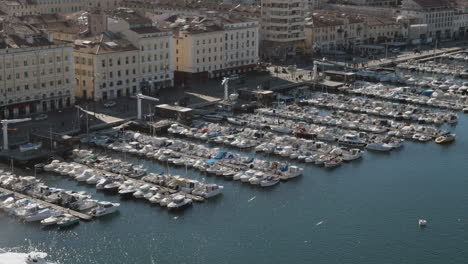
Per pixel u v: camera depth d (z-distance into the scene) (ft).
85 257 650.43
